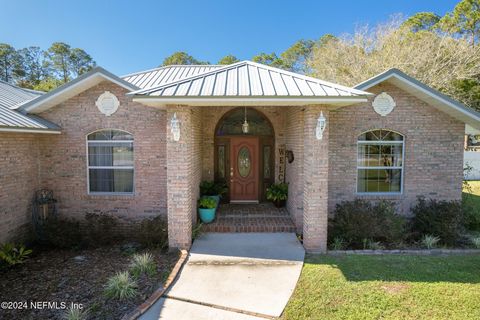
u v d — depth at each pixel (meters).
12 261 6.97
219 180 11.95
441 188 9.70
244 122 11.28
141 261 6.57
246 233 8.80
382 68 21.17
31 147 8.91
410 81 8.66
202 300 5.27
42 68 43.78
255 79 7.48
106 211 9.44
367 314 4.77
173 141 7.40
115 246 8.47
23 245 8.11
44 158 9.31
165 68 12.54
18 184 8.31
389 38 23.00
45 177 9.35
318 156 7.37
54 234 8.23
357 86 8.83
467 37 22.86
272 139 11.76
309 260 7.02
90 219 8.84
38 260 7.44
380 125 9.52
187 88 6.84
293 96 6.50
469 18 22.88
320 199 7.47
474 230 9.59
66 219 9.18
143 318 4.75
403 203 9.70
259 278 6.09
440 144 9.57
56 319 4.80
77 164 9.36
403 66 20.47
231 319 4.72
